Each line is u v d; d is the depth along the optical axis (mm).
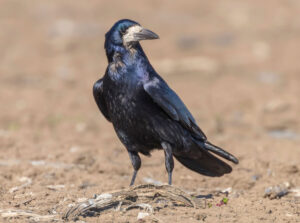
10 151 12148
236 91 21297
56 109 18250
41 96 20250
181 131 8711
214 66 25594
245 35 32250
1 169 10734
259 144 13523
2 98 19672
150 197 8297
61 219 7621
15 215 7750
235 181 10477
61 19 34719
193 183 10555
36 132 14406
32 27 33312
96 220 7523
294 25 34031
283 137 15281
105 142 13773
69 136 14273
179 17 36594
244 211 8141
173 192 8250
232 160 8891
